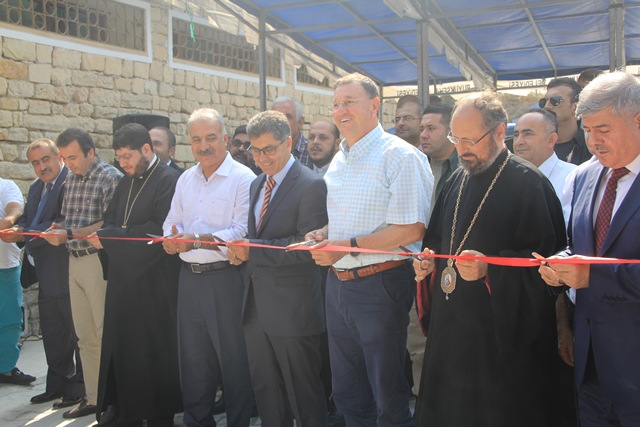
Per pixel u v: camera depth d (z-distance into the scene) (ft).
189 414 12.69
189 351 12.61
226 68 29.25
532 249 8.21
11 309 17.28
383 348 9.70
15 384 17.30
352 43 23.86
